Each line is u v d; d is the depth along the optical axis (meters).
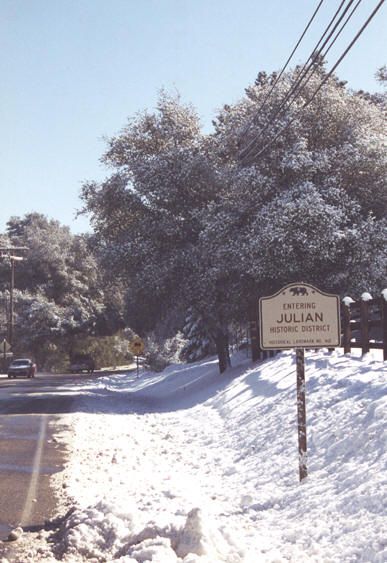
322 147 35.34
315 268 32.00
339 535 7.73
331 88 34.97
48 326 96.06
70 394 38.12
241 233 31.89
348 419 11.54
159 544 7.57
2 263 105.38
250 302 32.69
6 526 9.45
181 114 38.19
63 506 10.50
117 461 14.62
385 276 32.56
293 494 9.77
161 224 34.84
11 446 16.95
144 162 36.12
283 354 24.27
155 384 46.56
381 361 15.97
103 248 36.69
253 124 34.12
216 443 16.34
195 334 57.31
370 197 34.41
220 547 7.56
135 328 53.75
